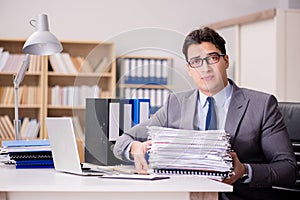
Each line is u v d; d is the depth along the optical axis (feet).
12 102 21.18
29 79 21.86
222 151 7.09
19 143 8.50
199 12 23.72
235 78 20.63
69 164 7.29
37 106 21.22
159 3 23.44
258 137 8.70
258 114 8.71
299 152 9.94
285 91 18.97
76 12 22.79
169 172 7.16
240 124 8.68
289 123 10.12
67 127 7.14
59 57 21.50
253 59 19.95
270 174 8.18
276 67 18.85
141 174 7.17
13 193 6.07
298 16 19.08
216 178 7.00
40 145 8.36
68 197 6.10
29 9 22.40
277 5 23.77
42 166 8.23
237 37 20.56
